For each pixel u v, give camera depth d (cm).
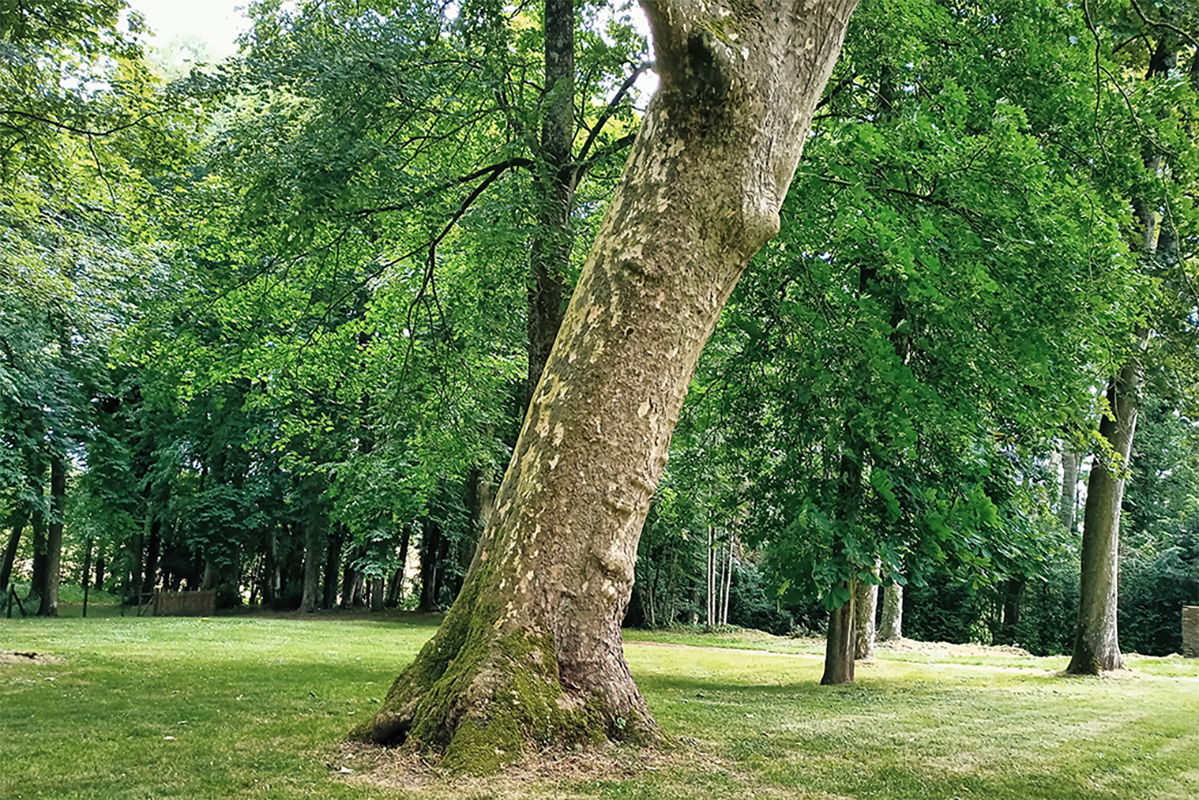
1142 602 2872
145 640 1503
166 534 3234
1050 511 1321
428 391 1324
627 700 511
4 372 1975
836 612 1172
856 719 735
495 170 1143
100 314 1706
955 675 1333
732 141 534
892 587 2166
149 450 2962
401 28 1063
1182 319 1054
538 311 1101
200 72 1048
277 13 1077
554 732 470
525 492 523
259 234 1114
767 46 537
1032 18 959
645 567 3164
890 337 1041
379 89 1008
